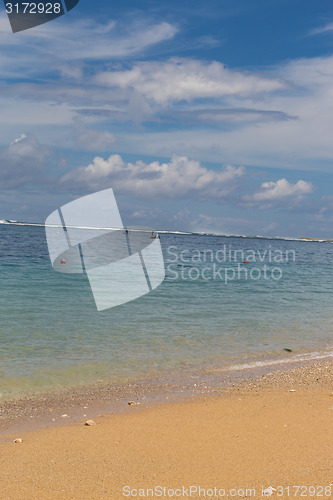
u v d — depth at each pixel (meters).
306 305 25.20
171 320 18.95
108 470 5.62
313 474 5.25
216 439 6.75
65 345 14.02
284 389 10.09
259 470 5.45
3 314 18.34
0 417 8.34
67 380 10.77
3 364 11.80
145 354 13.42
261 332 17.27
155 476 5.38
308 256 97.94
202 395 9.73
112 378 11.02
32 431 7.53
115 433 7.26
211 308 22.52
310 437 6.69
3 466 5.82
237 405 8.86
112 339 15.11
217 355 13.58
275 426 7.34
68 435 7.21
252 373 11.70
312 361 13.09
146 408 8.84
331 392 9.67
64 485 5.19
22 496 4.91
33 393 9.80
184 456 6.04
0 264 38.72
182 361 12.77
